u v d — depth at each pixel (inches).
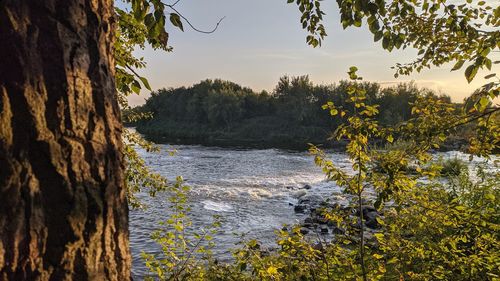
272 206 624.1
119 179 54.3
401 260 127.1
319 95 2960.1
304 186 796.0
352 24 113.8
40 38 44.2
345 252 140.6
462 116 115.4
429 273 123.3
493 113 115.2
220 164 1135.0
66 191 45.6
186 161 1182.3
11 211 41.2
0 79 41.4
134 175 189.0
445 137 118.7
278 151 1665.8
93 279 48.5
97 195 49.4
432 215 126.4
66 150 45.9
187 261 154.4
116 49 143.1
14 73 41.9
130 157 187.0
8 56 41.8
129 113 218.4
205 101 3334.2
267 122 3169.3
